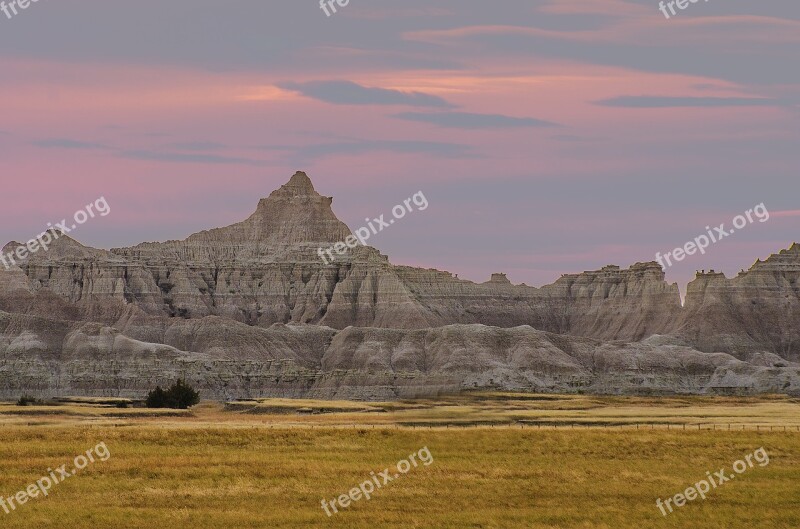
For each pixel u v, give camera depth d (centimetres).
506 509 13100
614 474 15425
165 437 18212
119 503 13212
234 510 12838
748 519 12962
